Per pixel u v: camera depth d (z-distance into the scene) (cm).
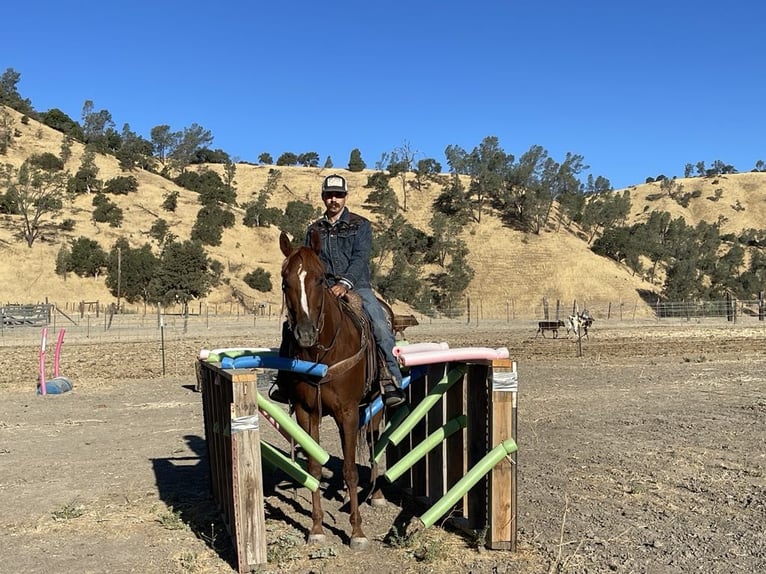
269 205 12244
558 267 9194
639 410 1308
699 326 4672
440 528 659
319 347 580
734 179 17162
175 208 8512
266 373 1577
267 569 569
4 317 4294
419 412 651
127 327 4206
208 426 773
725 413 1261
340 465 941
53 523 707
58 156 9756
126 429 1230
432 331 4266
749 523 659
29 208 7294
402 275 7650
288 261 558
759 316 5584
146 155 13025
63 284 5869
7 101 11569
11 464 970
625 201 11738
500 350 619
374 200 11688
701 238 12356
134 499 789
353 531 616
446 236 9369
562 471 859
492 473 589
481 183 11131
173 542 646
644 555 580
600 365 2214
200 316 5391
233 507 615
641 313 7800
